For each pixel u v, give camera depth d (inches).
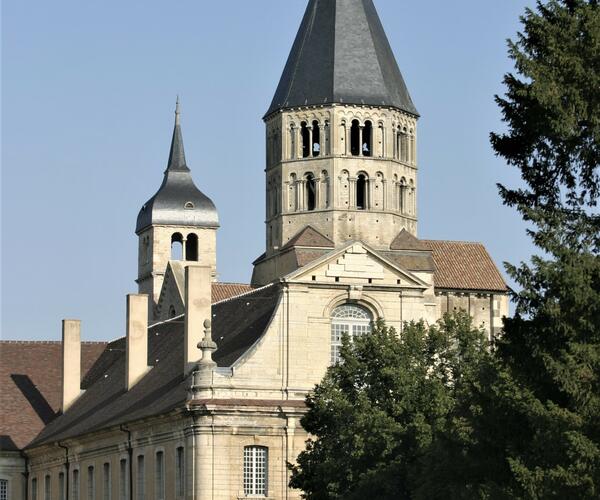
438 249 7007.9
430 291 6368.1
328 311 5295.3
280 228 6619.1
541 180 3304.6
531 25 3302.2
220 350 5438.0
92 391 6427.2
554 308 3159.5
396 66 6717.5
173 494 5226.4
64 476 6117.1
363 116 6565.0
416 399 4320.9
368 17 6697.8
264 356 5206.7
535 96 3193.9
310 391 5002.5
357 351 4495.6
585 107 3193.9
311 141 6599.4
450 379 4473.4
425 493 3698.3
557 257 3189.0
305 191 6589.6
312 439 5157.5
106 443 5753.0
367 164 6540.4
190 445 5128.0
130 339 5959.6
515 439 3331.7
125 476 5600.4
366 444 4276.6
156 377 5767.7
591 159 3225.9
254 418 5137.8
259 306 5556.1
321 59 6638.8
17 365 6796.3
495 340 3351.4
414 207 6663.4
